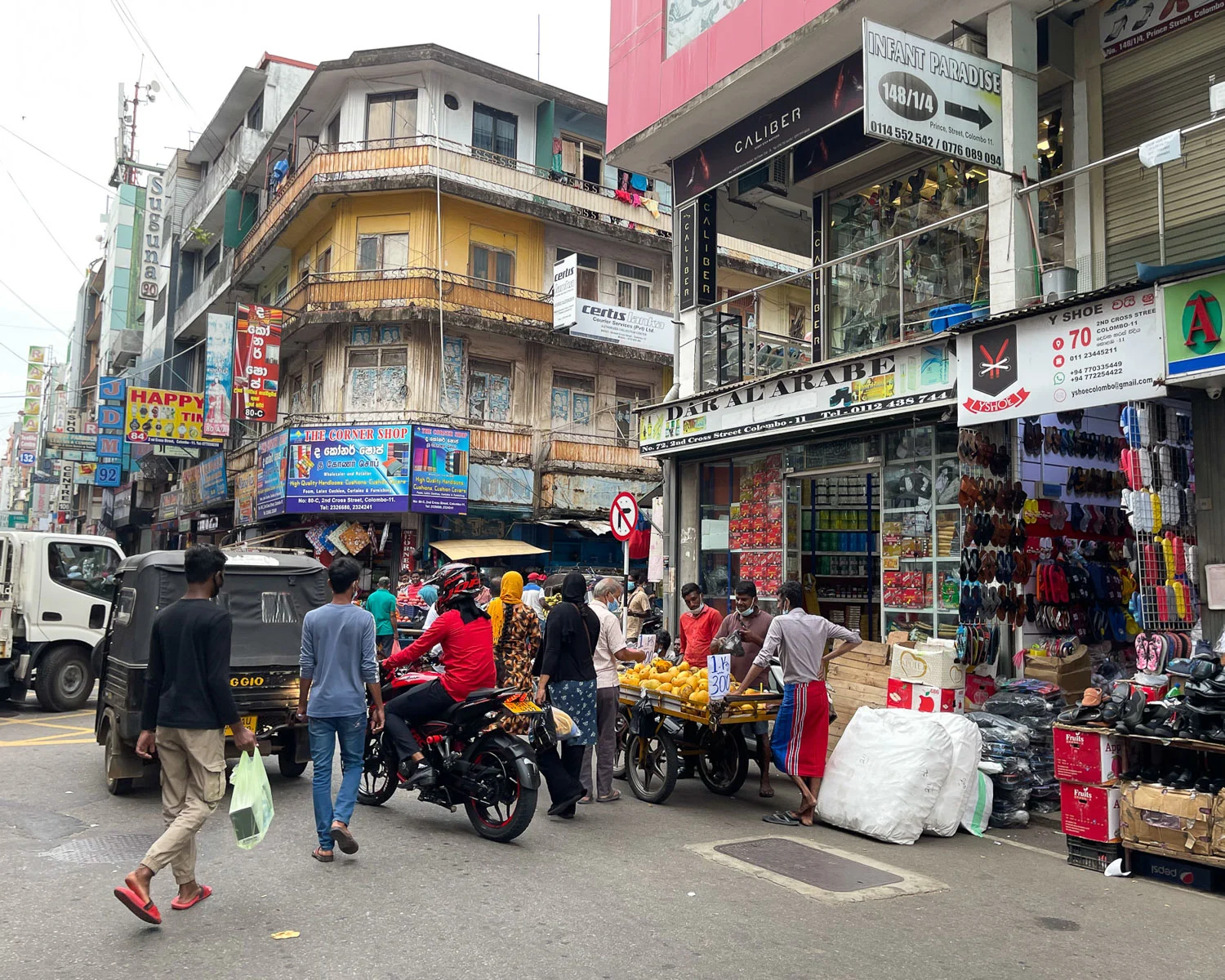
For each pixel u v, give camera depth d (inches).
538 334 920.3
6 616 445.1
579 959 157.6
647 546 901.2
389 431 832.9
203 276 1376.7
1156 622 263.0
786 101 426.3
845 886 204.4
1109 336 277.3
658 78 472.1
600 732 293.7
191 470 1230.3
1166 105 330.0
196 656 182.9
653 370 1032.8
